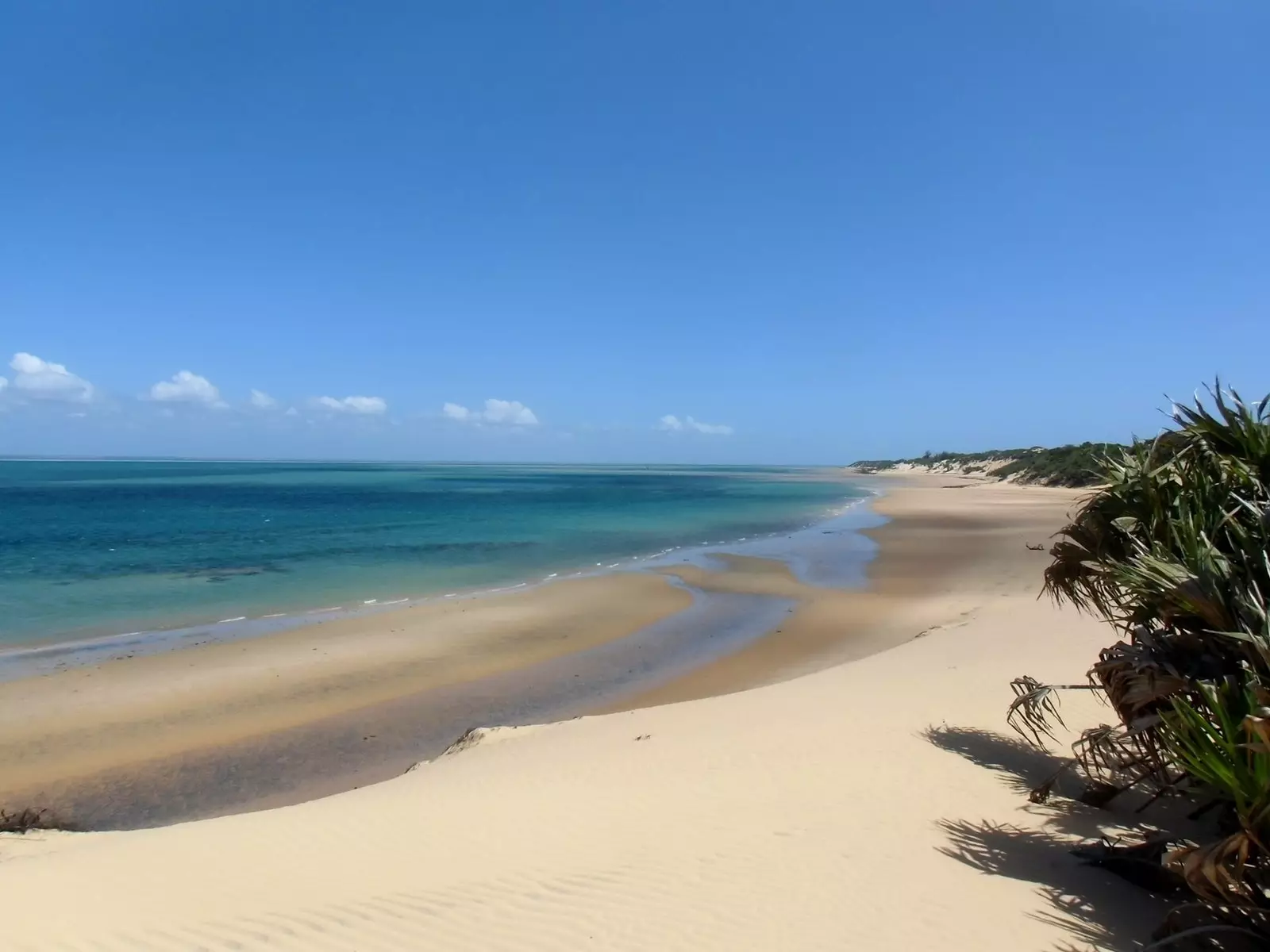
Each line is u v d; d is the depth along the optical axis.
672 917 4.50
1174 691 4.98
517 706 12.19
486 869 5.34
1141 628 5.71
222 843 6.05
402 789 7.61
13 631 16.64
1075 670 10.82
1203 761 4.20
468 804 6.89
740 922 4.43
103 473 154.12
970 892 4.84
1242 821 3.86
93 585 22.47
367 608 19.44
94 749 10.21
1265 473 5.55
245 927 4.36
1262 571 4.84
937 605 19.33
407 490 85.62
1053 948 4.20
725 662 14.61
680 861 5.36
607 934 4.31
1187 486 5.72
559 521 45.69
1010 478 86.75
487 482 118.38
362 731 11.02
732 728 8.91
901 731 8.43
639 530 40.50
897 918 4.48
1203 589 4.83
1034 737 8.25
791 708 9.76
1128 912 4.65
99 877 5.18
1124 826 5.97
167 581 23.39
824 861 5.30
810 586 22.45
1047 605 16.61
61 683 12.88
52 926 4.28
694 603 20.14
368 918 4.51
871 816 6.15
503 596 21.09
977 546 31.59
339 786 9.25
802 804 6.46
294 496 72.19
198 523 42.47
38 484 96.25
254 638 16.14
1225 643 4.90
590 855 5.56
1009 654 12.12
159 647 15.30
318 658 14.68
